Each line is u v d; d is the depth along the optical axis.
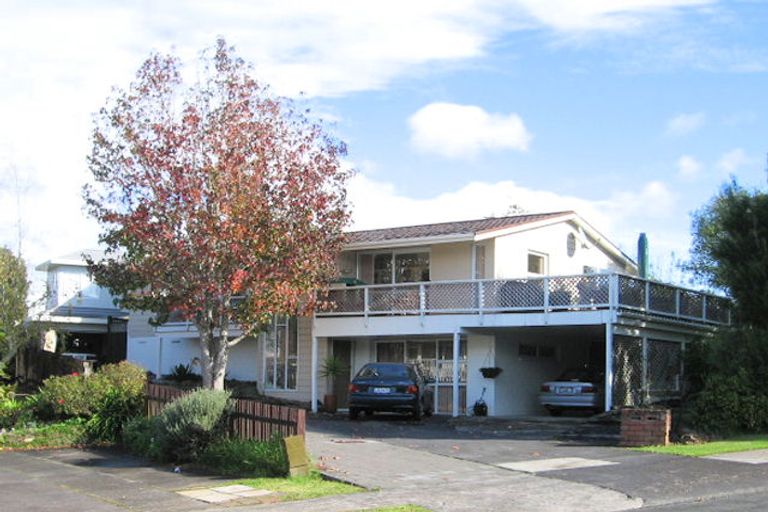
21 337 30.27
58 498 11.75
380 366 23.86
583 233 30.45
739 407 18.47
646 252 28.52
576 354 28.88
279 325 29.47
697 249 33.75
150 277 19.55
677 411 20.64
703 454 15.30
